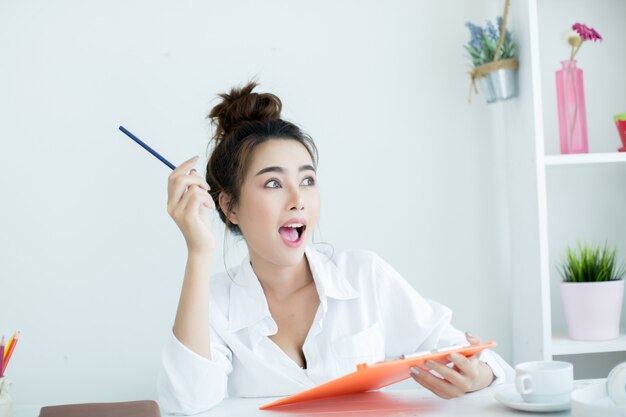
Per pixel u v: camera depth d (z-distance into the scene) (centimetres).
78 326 221
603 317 205
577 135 211
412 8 231
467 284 230
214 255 224
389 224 229
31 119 221
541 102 220
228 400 130
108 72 223
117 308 222
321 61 229
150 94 224
